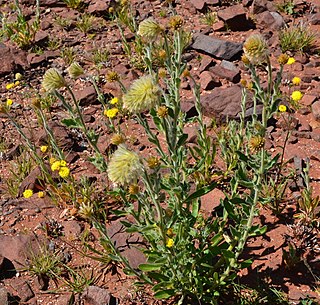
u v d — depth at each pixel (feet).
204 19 6.59
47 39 6.27
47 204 4.41
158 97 3.23
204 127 4.29
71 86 5.55
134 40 6.30
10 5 6.95
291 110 5.14
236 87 5.14
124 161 3.05
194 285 3.68
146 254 3.67
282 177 4.44
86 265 4.00
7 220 4.32
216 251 3.67
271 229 4.13
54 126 4.92
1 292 3.77
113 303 3.79
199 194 3.55
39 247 4.03
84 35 6.40
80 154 4.79
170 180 3.58
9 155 4.79
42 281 3.90
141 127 5.06
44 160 4.67
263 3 6.64
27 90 5.51
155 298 3.69
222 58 5.87
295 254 3.95
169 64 3.84
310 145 4.78
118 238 4.05
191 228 3.67
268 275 3.87
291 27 6.29
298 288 3.80
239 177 3.57
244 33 6.37
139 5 6.93
